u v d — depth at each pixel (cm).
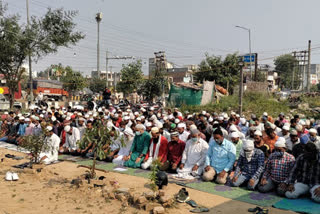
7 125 1368
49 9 1969
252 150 667
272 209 543
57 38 1961
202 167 758
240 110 1512
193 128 774
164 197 551
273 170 638
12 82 2030
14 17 1919
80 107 1449
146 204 539
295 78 7081
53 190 646
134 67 3047
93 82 4772
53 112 1490
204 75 3306
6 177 712
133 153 877
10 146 1180
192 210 532
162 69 3161
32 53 1952
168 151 827
